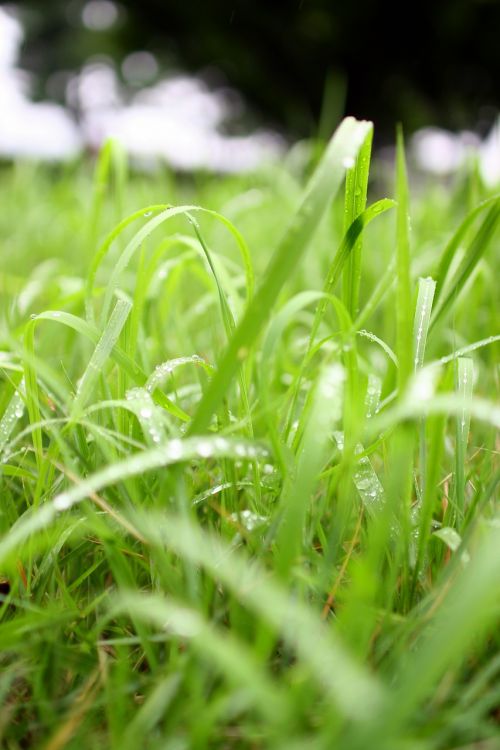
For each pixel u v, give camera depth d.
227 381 0.22
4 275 0.54
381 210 0.27
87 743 0.21
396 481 0.20
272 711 0.18
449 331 0.45
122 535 0.26
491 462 0.30
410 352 0.23
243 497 0.30
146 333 0.41
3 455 0.28
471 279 0.40
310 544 0.25
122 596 0.23
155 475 0.28
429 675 0.16
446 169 0.84
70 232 0.82
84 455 0.28
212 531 0.27
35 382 0.27
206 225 0.68
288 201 0.74
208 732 0.19
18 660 0.24
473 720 0.20
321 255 0.58
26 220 0.85
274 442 0.24
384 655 0.23
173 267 0.42
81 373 0.41
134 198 0.86
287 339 0.48
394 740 0.18
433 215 0.72
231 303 0.35
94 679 0.23
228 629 0.24
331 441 0.30
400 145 0.22
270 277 0.21
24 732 0.22
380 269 0.61
